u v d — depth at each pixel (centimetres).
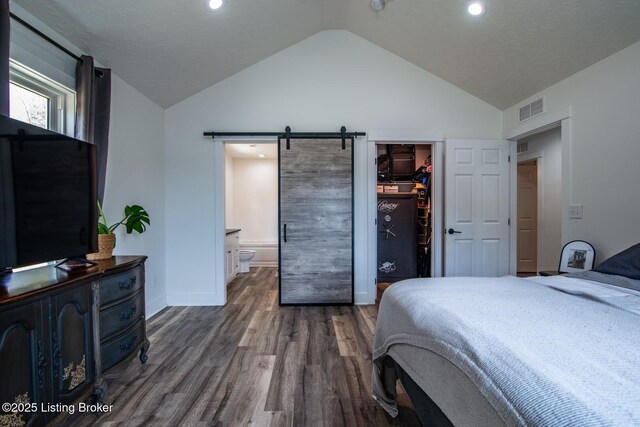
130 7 200
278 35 306
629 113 205
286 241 331
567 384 65
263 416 152
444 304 123
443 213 343
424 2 246
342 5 291
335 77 336
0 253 127
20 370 115
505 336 90
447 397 92
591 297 136
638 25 189
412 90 338
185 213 334
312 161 331
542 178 423
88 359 152
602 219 222
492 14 228
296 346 231
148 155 300
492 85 309
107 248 201
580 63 234
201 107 334
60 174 157
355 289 339
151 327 270
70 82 202
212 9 229
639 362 75
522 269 484
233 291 389
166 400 165
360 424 147
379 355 153
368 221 338
